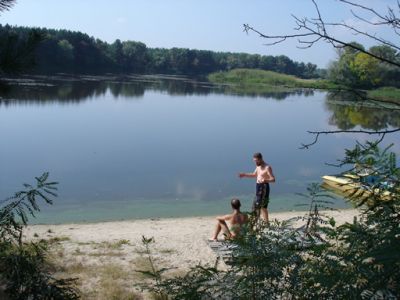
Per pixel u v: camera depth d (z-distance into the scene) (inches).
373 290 81.7
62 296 173.5
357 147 112.4
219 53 6200.8
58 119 1454.2
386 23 86.2
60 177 794.8
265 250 119.2
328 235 112.9
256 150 1176.8
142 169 888.9
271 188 806.5
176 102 2285.9
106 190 736.3
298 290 108.7
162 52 5871.1
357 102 93.9
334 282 91.2
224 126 1599.4
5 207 173.2
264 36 92.2
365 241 99.7
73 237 470.0
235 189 780.0
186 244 428.5
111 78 3690.9
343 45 88.7
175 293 133.1
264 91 3878.0
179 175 859.4
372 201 109.3
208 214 634.2
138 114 1733.5
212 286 127.1
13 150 979.9
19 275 163.8
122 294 289.9
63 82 2736.2
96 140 1158.3
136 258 380.8
